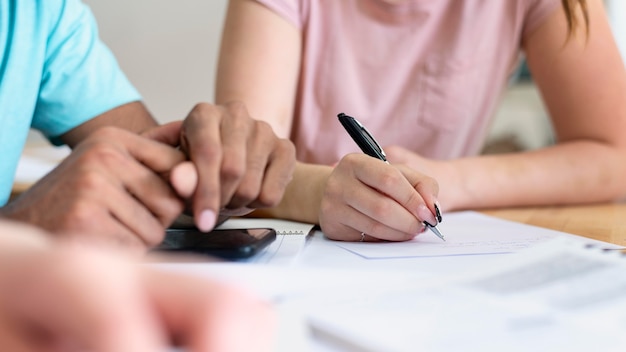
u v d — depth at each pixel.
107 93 0.91
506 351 0.27
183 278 0.21
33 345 0.17
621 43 1.86
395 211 0.59
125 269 0.18
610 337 0.29
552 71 1.05
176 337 0.20
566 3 1.02
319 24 1.03
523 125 2.19
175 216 0.49
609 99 1.01
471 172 0.88
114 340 0.17
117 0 1.66
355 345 0.27
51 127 0.91
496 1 1.06
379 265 0.47
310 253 0.53
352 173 0.64
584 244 0.47
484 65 1.09
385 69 1.06
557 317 0.31
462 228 0.69
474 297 0.34
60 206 0.45
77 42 0.90
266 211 0.77
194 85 1.72
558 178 0.92
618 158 0.97
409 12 1.03
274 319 0.21
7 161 0.80
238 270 0.42
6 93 0.79
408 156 0.85
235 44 0.97
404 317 0.31
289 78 0.99
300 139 1.07
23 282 0.17
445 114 1.08
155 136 0.57
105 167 0.47
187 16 1.68
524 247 0.55
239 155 0.52
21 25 0.81
